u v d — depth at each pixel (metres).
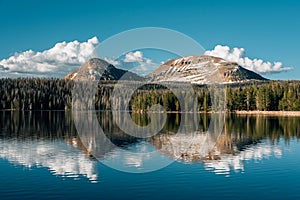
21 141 36.97
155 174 21.22
